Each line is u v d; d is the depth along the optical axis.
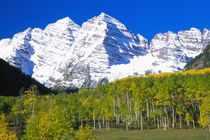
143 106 85.25
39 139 39.03
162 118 79.81
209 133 62.94
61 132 41.50
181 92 83.50
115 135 68.94
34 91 53.44
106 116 83.62
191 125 80.56
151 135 65.31
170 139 56.66
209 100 65.25
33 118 43.06
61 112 45.62
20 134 47.66
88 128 37.47
